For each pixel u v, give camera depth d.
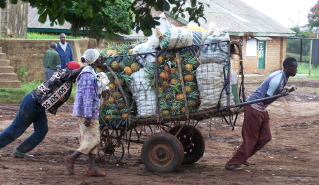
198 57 6.95
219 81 6.89
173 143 7.04
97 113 6.56
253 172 7.21
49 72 15.41
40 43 18.92
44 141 9.59
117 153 8.84
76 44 19.52
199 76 6.91
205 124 12.54
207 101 6.90
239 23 31.59
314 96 19.61
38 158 7.87
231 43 7.16
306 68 36.56
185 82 7.00
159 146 7.12
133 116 7.30
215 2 34.94
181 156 7.07
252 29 31.20
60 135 10.41
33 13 28.48
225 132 11.52
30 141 7.70
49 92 7.11
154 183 6.25
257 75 31.88
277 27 34.22
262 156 8.77
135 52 7.30
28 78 18.75
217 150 9.43
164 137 7.06
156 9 5.77
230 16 32.53
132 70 7.19
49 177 6.35
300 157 8.71
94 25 5.99
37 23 27.14
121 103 7.29
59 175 6.54
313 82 26.89
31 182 6.00
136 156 8.66
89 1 5.84
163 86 7.09
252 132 7.22
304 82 26.84
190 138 7.93
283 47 33.97
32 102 7.28
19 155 7.75
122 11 22.20
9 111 13.34
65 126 11.61
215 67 6.88
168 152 7.08
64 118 12.74
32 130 10.59
